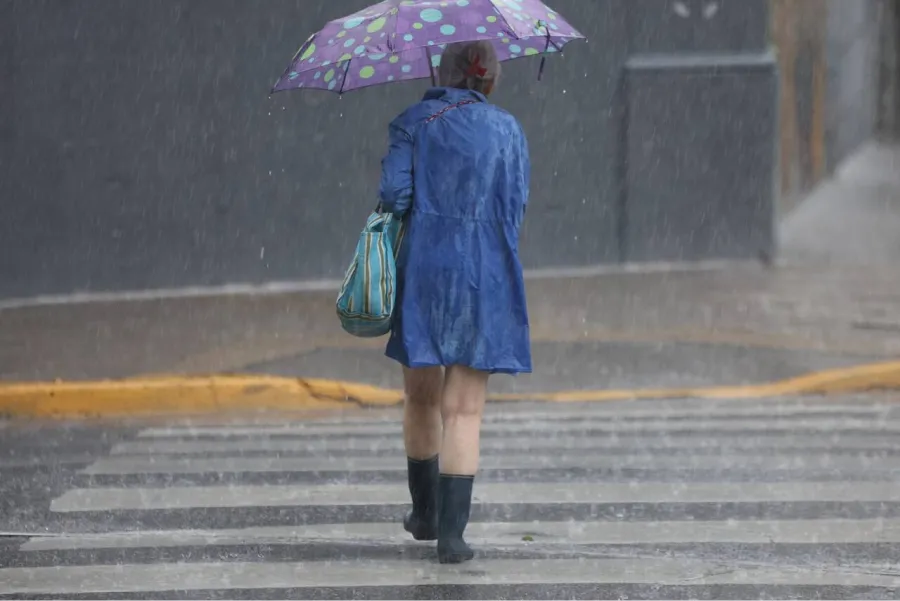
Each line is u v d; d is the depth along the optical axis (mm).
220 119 65438
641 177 69562
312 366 44688
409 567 21047
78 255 63875
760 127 69500
